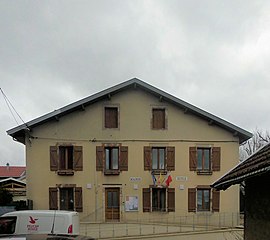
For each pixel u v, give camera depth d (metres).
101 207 22.61
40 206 22.22
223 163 23.56
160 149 23.48
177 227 21.47
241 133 23.55
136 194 22.89
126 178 22.91
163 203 23.20
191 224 22.84
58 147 22.64
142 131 23.27
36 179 22.38
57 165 22.53
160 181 22.95
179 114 23.56
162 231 19.77
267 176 7.20
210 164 23.56
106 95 22.88
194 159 23.33
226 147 23.67
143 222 22.67
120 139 23.05
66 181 22.55
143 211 22.84
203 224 22.97
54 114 22.19
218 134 23.69
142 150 23.16
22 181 37.09
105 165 22.98
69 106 22.33
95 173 22.77
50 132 22.66
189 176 23.25
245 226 8.72
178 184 23.14
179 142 23.39
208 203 23.39
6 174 52.94
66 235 5.40
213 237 18.72
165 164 23.28
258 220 7.75
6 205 21.56
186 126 23.53
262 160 6.85
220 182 8.58
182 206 23.06
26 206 21.75
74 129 22.80
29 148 22.73
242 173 7.17
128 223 22.34
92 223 22.09
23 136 23.89
